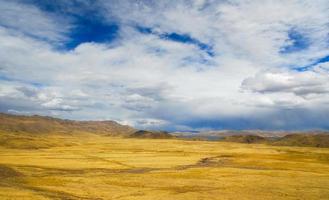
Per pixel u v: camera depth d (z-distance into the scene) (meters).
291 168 108.38
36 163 116.06
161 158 137.12
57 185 74.00
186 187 72.94
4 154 148.12
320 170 104.00
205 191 68.44
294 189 70.94
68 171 99.69
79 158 135.12
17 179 80.12
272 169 105.38
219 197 62.62
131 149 192.25
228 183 78.06
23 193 61.31
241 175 90.75
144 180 82.06
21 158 131.25
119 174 93.44
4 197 56.47
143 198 61.19
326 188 72.50
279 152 178.38
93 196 62.69
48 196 60.41
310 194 65.94
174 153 163.50
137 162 122.69
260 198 62.03
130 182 79.06
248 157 145.38
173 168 108.31
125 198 61.09
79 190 68.38
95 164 116.19
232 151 182.75
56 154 152.38
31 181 78.19
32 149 187.50
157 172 96.31
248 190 69.69
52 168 104.81
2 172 87.69
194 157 143.38
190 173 94.12
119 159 132.25
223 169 103.00
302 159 137.75
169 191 68.31
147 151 176.50
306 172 98.38
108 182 79.00
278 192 67.69
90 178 85.06
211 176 88.62
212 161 129.88
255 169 104.69
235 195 64.62
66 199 59.06
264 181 81.00
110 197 61.94
